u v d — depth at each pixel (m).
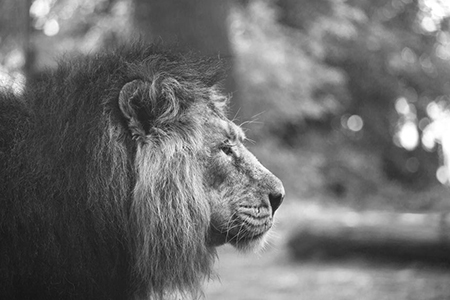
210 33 14.91
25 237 6.01
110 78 6.38
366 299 10.80
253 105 30.66
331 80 33.69
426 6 37.00
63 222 6.09
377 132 40.97
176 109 6.43
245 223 6.81
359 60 38.09
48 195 6.08
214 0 15.00
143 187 6.15
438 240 13.36
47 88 6.55
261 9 31.67
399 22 38.38
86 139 6.14
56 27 26.77
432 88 40.97
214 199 6.73
